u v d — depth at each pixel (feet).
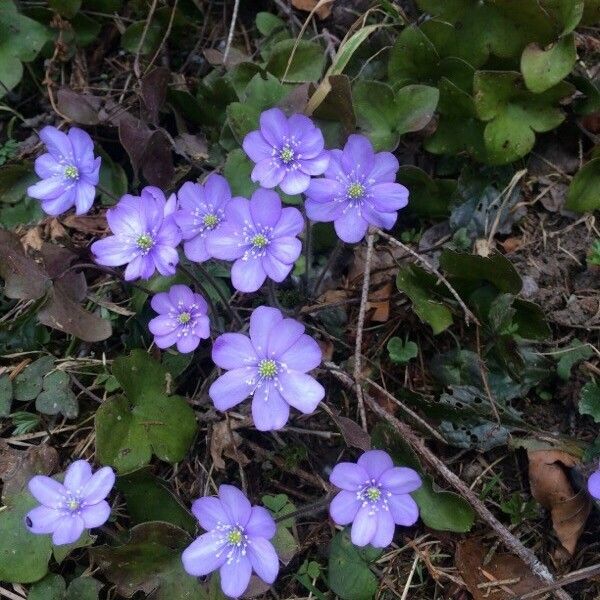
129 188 0.81
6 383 0.70
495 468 0.67
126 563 0.59
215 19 0.89
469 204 0.76
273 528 0.53
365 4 0.83
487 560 0.63
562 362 0.69
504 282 0.68
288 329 0.55
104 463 0.61
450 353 0.70
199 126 0.84
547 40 0.72
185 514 0.62
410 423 0.69
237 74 0.79
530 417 0.69
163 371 0.66
